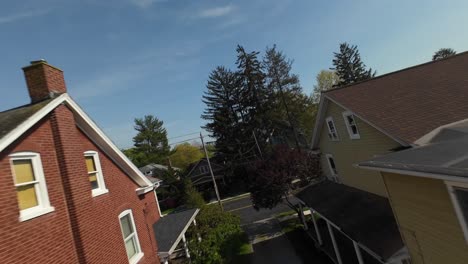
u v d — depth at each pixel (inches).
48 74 416.5
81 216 378.9
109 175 502.9
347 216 548.4
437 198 289.1
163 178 1865.2
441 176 243.4
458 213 263.0
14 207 294.8
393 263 400.2
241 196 1779.0
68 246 354.6
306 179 922.1
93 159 475.8
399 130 492.1
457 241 277.4
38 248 310.5
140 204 591.5
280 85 1956.2
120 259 450.9
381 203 550.0
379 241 416.8
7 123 331.3
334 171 863.7
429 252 323.9
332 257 640.4
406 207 345.4
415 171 277.0
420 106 542.0
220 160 1995.6
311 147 954.7
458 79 604.1
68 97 403.9
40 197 337.4
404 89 617.3
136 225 544.7
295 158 921.5
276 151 969.5
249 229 1048.8
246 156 1946.4
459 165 235.3
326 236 774.5
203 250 677.9
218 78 2025.1
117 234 465.1
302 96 1953.7
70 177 378.3
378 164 353.7
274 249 789.2
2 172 290.4
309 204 735.1
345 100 639.1
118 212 491.5
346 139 703.1
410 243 355.9
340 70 2288.4
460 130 425.1
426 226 317.4
